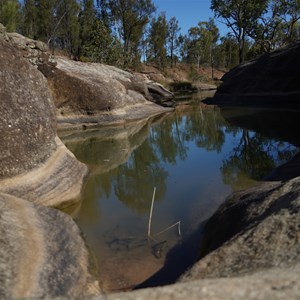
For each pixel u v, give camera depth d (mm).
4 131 7207
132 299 2521
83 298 2654
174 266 5211
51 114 9086
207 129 17625
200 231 6352
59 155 8773
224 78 32156
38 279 3998
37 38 41625
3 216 4988
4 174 7082
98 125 18344
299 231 3998
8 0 26891
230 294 2436
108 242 6008
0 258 4027
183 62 70188
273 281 2627
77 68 19672
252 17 43031
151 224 6758
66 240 5230
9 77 7793
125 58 41406
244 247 4113
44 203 7211
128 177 9938
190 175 9922
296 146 12484
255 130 16141
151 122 20578
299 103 21562
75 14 45031
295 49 22891
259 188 7117
